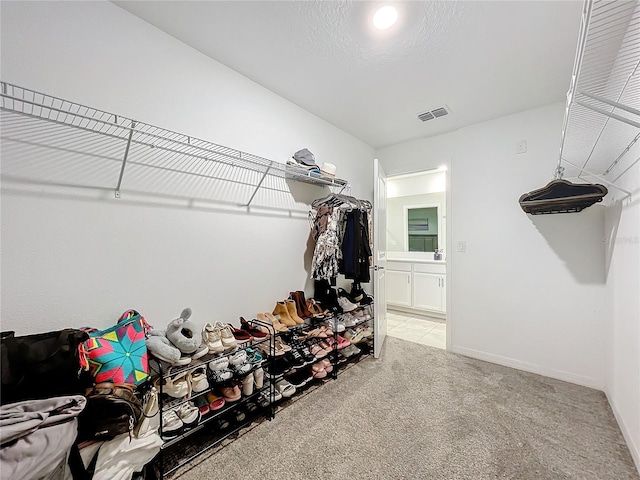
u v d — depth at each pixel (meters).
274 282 2.23
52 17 1.23
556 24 1.50
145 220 1.52
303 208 2.49
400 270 4.58
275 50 1.75
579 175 2.28
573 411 1.87
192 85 1.72
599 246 2.20
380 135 3.10
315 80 2.07
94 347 1.13
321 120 2.69
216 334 1.57
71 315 1.28
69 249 1.28
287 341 2.08
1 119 1.12
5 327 1.12
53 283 1.24
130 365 1.20
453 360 2.71
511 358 2.59
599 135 1.59
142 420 1.15
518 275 2.56
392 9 1.42
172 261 1.63
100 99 1.37
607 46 1.20
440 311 4.14
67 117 1.28
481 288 2.76
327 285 2.53
